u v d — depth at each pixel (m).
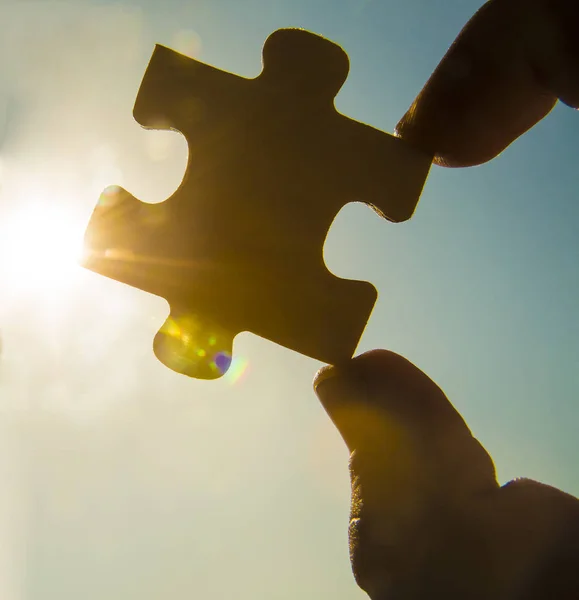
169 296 0.22
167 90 0.22
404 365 0.23
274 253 0.22
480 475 0.23
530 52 0.25
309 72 0.23
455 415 0.23
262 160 0.23
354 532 0.23
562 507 0.22
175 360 0.22
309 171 0.23
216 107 0.23
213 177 0.22
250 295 0.22
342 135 0.23
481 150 0.25
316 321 0.22
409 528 0.22
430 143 0.25
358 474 0.23
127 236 0.22
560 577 0.22
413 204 0.23
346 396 0.23
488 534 0.22
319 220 0.23
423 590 0.22
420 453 0.23
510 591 0.22
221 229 0.22
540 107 0.26
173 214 0.22
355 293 0.23
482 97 0.25
